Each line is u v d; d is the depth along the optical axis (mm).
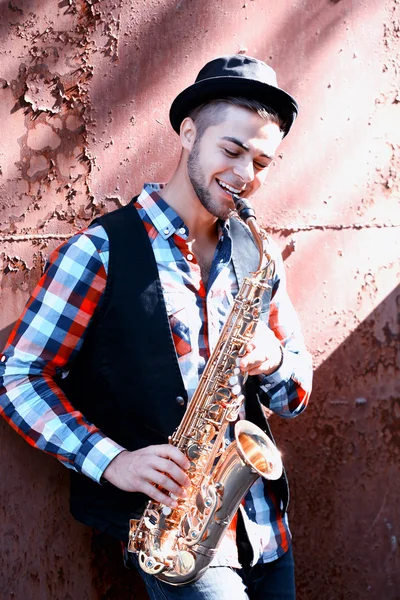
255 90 2002
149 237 2074
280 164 2619
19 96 2467
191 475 1988
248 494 2090
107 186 2529
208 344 2059
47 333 1985
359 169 2648
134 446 1997
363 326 2658
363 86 2643
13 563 2424
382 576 2674
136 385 1987
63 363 2025
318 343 2646
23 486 2432
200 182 2047
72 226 2508
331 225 2643
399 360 2666
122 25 2520
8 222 2461
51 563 2465
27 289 2473
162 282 2039
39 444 1937
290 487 2639
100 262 2006
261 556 2061
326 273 2646
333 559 2654
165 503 1846
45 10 2479
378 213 2660
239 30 2580
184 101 2084
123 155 2535
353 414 2654
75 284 1991
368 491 2668
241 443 2021
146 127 2545
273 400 2193
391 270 2664
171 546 1948
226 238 2164
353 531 2664
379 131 2652
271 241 2332
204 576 1910
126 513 1996
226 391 1998
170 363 1983
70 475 2289
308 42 2611
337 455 2652
